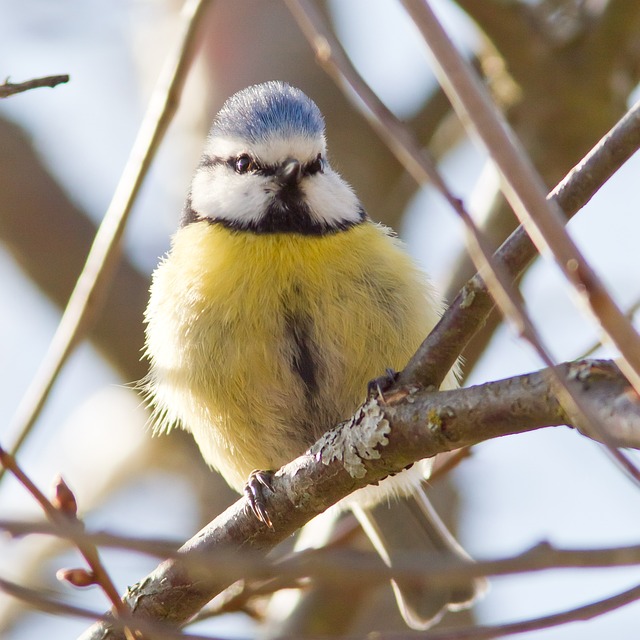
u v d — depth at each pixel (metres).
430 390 6.62
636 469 4.56
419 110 13.78
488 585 10.70
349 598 10.54
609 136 5.89
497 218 11.27
